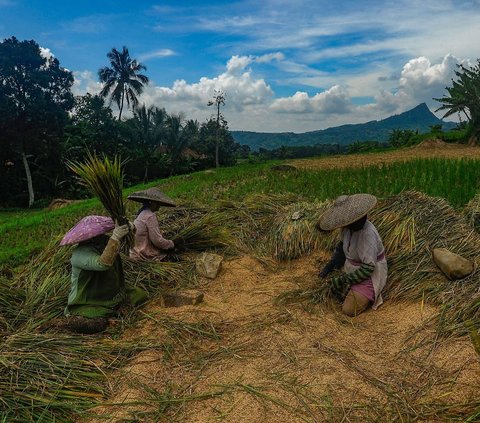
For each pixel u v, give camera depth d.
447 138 30.41
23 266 6.35
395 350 3.47
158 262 5.39
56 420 2.96
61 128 38.59
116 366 3.52
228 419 2.85
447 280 4.16
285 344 3.68
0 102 34.28
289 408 2.89
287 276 5.21
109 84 52.75
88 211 13.46
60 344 3.73
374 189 7.66
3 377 3.22
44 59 37.19
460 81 28.06
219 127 51.72
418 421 2.71
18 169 39.34
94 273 4.21
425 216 5.09
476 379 2.97
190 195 12.14
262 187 10.58
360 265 4.32
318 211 6.13
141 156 43.38
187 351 3.69
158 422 2.88
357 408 2.85
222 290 4.95
